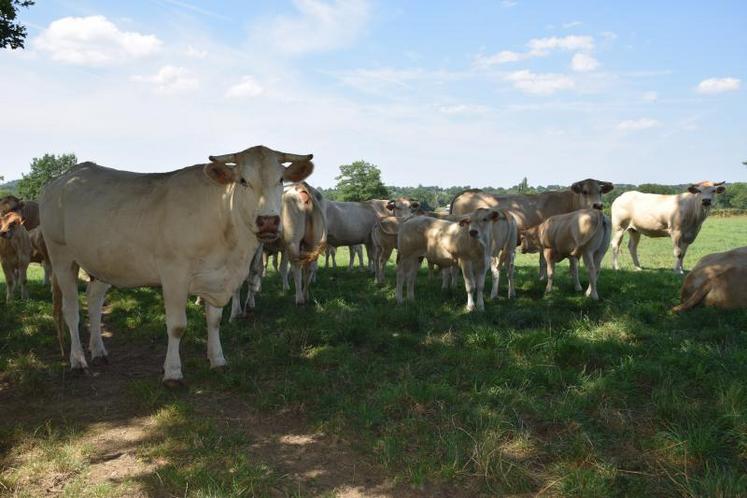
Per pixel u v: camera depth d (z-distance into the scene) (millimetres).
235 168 5523
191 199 5785
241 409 5445
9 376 6266
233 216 5680
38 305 9633
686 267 16469
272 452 4578
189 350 7340
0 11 8734
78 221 6180
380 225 12227
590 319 8141
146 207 5910
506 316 8281
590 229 9617
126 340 7914
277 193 5418
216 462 4328
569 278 12344
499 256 10227
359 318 8047
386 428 4770
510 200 13125
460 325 7922
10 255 10664
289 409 5375
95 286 6871
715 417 4598
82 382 6223
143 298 10266
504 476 3996
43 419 5195
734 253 8164
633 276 12500
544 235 10703
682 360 5691
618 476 3961
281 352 6809
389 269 15984
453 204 13789
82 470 4211
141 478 4102
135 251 5973
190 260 5832
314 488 4027
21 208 12031
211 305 6324
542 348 6547
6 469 4227
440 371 6133
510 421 4773
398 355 6723
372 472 4242
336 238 13859
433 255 9578
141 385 5832
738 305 7766
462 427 4754
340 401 5348
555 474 4035
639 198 15359
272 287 11672
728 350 5941
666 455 4188
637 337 7004
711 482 3674
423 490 3982
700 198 13773
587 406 5047
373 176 86188
